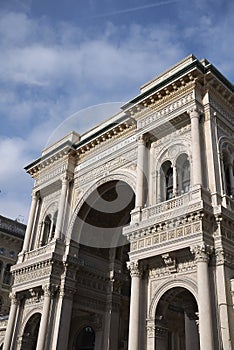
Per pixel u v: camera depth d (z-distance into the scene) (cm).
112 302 3762
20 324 3562
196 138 2677
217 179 2569
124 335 3831
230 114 3075
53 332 3241
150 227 2589
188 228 2383
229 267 2277
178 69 3130
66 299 3384
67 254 3538
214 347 2031
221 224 2358
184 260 2442
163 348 2409
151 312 2475
